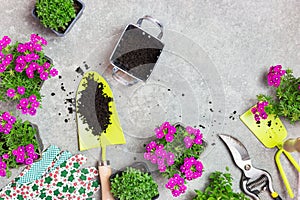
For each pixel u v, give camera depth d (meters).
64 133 0.76
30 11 0.76
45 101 0.76
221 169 0.79
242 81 0.80
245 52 0.81
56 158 0.76
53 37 0.76
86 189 0.76
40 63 0.69
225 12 0.80
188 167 0.72
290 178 0.82
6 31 0.75
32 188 0.75
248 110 0.80
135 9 0.78
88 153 0.76
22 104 0.67
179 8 0.79
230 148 0.79
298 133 0.82
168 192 0.78
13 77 0.68
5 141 0.69
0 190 0.74
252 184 0.79
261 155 0.81
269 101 0.78
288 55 0.82
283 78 0.78
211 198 0.75
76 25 0.77
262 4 0.81
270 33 0.81
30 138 0.70
